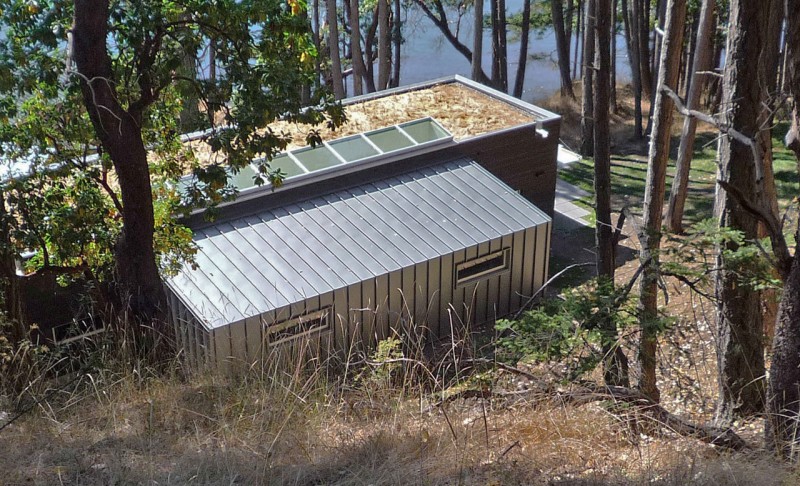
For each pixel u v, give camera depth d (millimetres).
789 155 25750
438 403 5922
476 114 22391
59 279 12172
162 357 6992
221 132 10273
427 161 20688
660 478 4730
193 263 12953
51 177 11195
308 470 4793
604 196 10289
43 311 15211
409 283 17297
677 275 8281
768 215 6906
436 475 4699
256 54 10445
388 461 4828
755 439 6836
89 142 11359
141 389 6094
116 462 4742
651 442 5602
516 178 22234
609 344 7340
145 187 9492
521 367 7383
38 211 11289
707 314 14625
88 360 6402
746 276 8344
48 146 11133
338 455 5031
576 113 33688
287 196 18938
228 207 18297
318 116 10617
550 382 6223
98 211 11164
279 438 5203
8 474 4688
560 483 4719
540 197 22984
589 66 10070
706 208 23562
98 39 8680
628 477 4820
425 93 23781
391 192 19547
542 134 21750
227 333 14977
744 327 9750
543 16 39375
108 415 5613
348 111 22438
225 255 17188
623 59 43438
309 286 16328
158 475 4652
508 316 19188
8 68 9641
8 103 10305
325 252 17453
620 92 35375
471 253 17969
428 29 49812
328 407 5871
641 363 9016
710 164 26781
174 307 16078
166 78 9930
